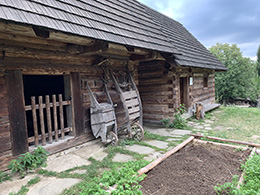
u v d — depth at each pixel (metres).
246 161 3.26
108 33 3.96
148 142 5.28
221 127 7.14
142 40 5.00
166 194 2.41
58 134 4.63
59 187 2.92
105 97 5.37
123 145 4.85
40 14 2.84
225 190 2.46
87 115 4.95
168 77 7.22
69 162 3.91
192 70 9.21
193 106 8.94
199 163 3.30
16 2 2.69
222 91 26.39
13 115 3.44
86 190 2.44
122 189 2.27
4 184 3.02
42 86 7.25
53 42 3.95
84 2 4.32
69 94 4.59
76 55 4.58
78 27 3.31
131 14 6.03
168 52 5.79
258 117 8.84
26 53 3.62
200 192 2.46
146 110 7.91
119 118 5.86
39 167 3.62
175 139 5.61
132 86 5.89
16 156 3.47
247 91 25.81
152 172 2.98
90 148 4.74
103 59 5.16
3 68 3.29
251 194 2.16
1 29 2.62
